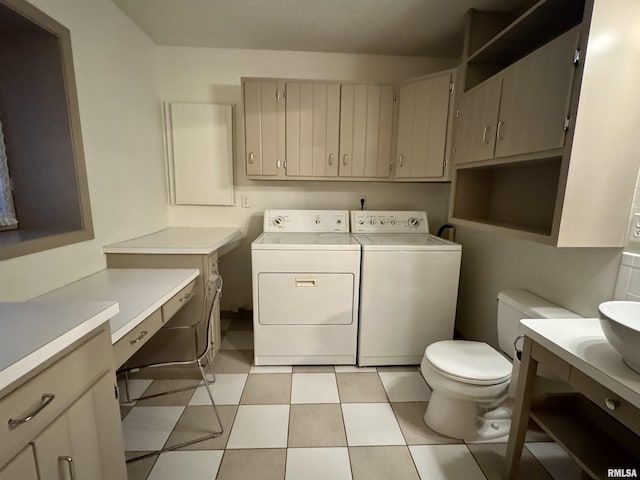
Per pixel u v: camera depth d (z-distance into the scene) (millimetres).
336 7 1868
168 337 1912
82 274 1590
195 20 2043
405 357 2102
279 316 2020
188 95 2529
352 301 2021
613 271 1214
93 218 1680
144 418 1606
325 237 2295
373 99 2330
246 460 1363
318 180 2574
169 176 2615
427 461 1379
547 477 1303
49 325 751
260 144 2352
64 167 1512
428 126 2211
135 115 2125
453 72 2062
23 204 1529
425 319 2061
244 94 2287
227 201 2652
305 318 2027
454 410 1505
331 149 2379
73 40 1517
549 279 1539
